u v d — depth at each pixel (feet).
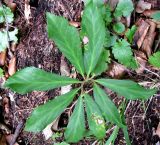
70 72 1.40
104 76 1.37
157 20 1.38
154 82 1.36
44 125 1.16
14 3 1.48
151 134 1.38
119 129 1.39
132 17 1.41
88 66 1.21
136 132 1.39
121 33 1.37
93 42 1.18
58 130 1.42
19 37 1.48
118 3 1.35
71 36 1.15
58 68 1.42
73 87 1.39
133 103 1.38
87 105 1.20
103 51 1.30
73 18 1.42
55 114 1.17
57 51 1.42
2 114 1.50
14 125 1.49
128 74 1.38
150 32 1.39
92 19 1.15
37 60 1.45
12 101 1.48
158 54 1.30
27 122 1.15
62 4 1.44
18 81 1.13
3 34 1.45
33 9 1.47
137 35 1.38
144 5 1.41
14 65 1.47
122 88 1.18
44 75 1.16
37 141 1.46
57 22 1.12
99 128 1.19
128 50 1.31
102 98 1.18
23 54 1.47
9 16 1.45
